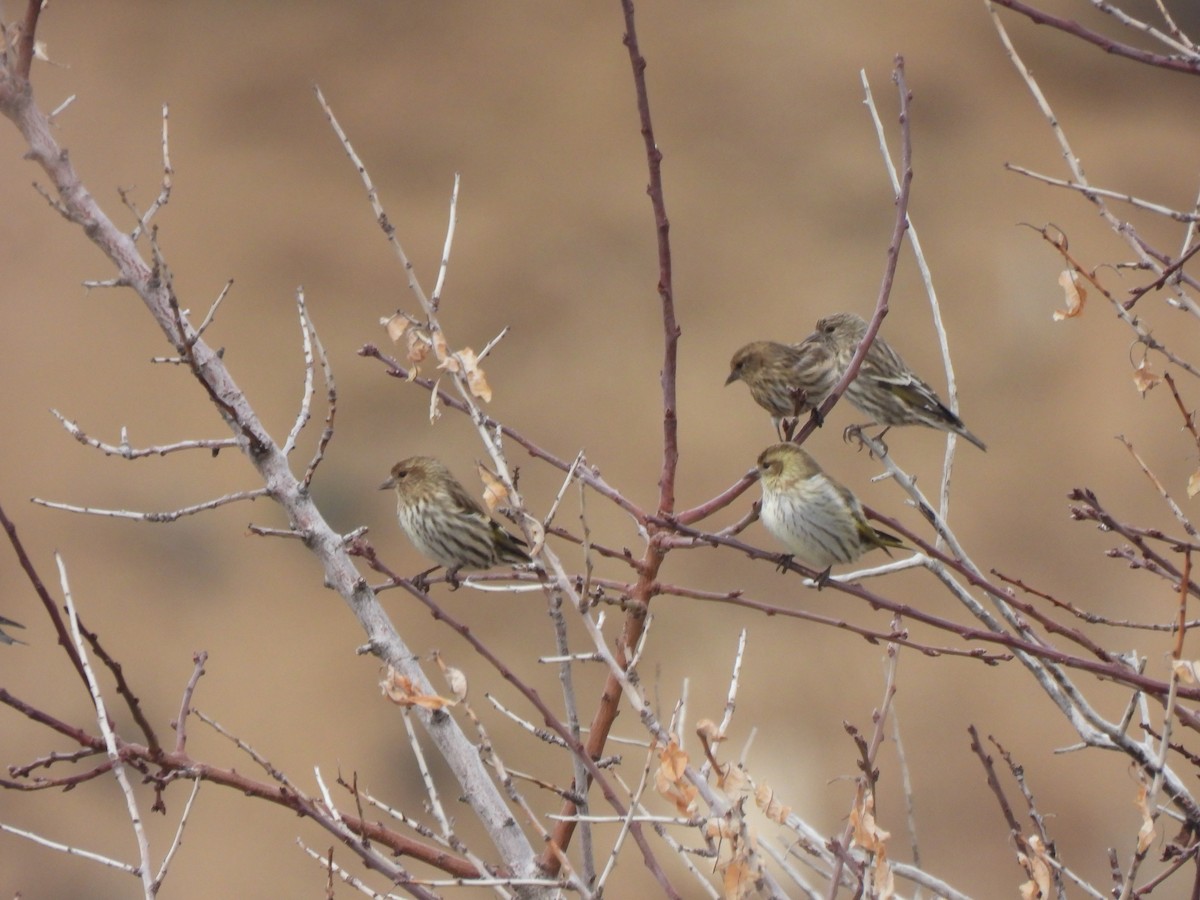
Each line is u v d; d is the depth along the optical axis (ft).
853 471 69.72
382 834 15.66
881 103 95.61
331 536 16.60
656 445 73.20
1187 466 71.61
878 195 89.10
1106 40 15.08
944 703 54.60
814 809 49.98
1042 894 14.21
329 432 16.67
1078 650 57.67
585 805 15.74
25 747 54.29
